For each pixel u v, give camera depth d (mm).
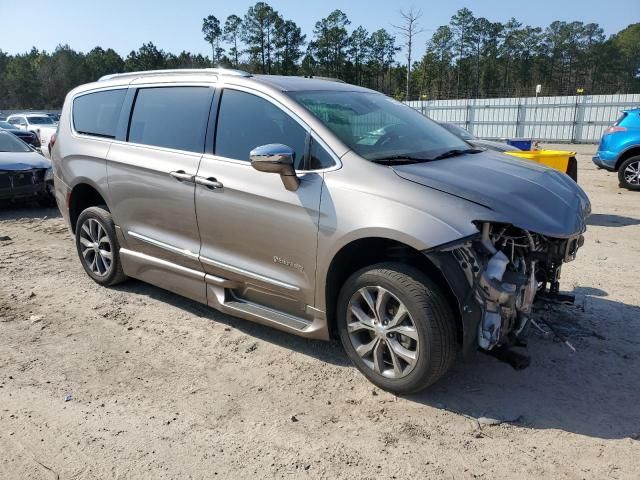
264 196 3754
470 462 2893
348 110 4031
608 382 3654
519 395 3502
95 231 5355
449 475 2797
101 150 5051
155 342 4277
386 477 2787
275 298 3924
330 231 3439
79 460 2928
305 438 3098
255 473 2824
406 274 3268
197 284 4410
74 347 4199
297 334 3838
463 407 3373
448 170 3539
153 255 4750
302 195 3580
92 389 3611
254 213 3834
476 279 3094
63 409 3385
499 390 3557
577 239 3633
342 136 3650
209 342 4270
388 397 3484
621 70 92062
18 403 3447
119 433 3150
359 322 3547
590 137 28203
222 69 4410
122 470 2850
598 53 91688
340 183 3463
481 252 3158
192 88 4461
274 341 4273
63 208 5668
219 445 3043
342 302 3590
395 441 3064
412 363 3303
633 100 26828
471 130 31812
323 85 4348
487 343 3150
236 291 4211
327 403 3436
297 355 4051
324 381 3691
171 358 4027
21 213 9453
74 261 6371
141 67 88438
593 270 5953
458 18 86812
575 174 8430
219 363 3947
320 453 2971
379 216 3244
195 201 4211
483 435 3109
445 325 3184
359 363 3617
